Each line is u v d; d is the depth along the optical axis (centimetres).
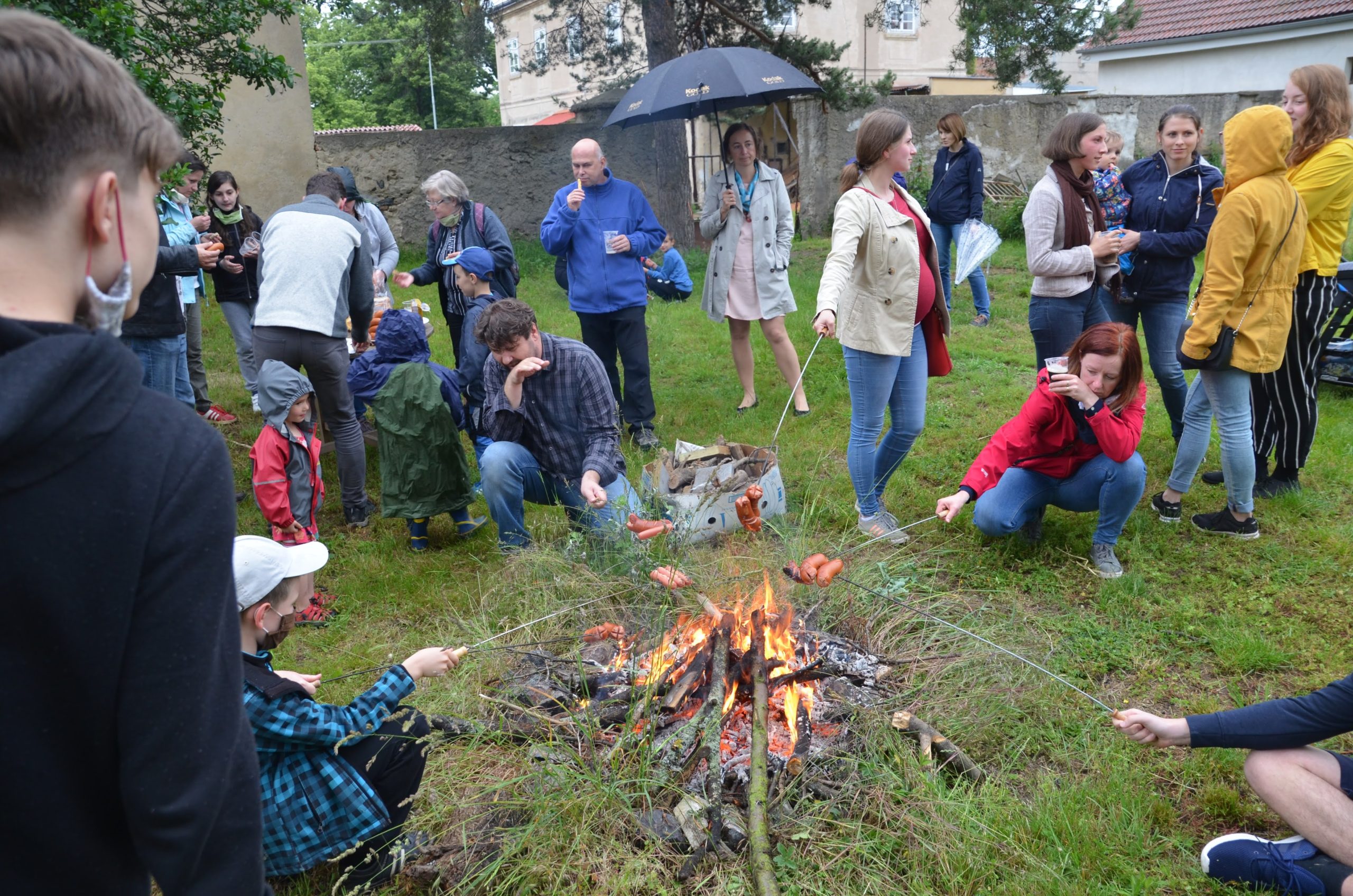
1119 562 444
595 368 439
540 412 445
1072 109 1645
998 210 1448
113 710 105
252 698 245
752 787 279
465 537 502
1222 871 257
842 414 655
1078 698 343
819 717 323
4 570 97
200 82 988
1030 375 740
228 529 111
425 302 1036
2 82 95
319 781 256
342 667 380
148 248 114
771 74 688
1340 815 242
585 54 1622
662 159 1355
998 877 263
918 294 451
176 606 105
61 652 101
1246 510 460
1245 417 443
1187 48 2089
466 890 261
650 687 316
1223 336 425
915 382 467
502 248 608
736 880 257
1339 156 451
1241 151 418
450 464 476
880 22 2144
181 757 106
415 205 1375
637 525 387
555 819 272
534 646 367
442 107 4297
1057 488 436
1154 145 1717
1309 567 430
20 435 94
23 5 462
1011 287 1058
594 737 310
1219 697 343
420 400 459
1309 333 476
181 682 105
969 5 1398
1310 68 459
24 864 105
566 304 1042
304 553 277
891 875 261
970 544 467
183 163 556
